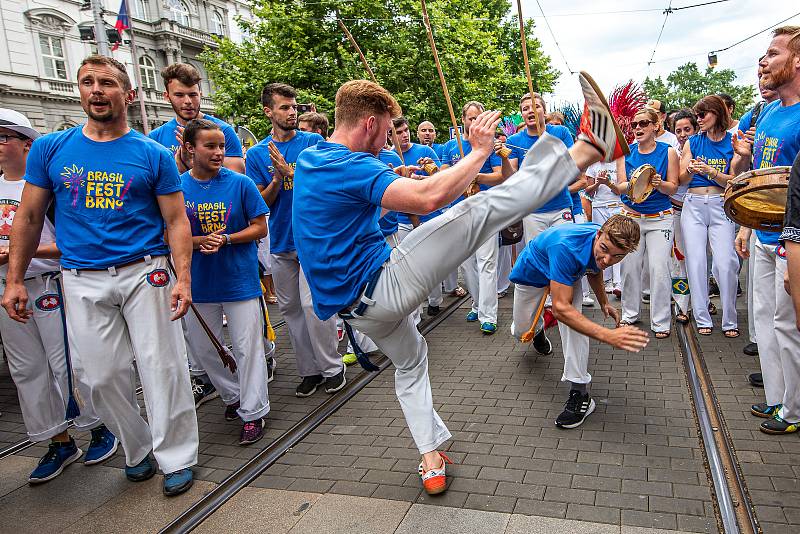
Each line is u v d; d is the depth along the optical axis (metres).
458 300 7.26
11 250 3.21
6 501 3.29
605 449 3.37
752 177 2.88
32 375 3.53
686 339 5.20
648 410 3.85
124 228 3.13
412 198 2.31
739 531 2.55
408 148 6.44
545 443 3.49
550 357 4.98
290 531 2.81
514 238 5.63
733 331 5.17
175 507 3.11
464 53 17.66
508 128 7.48
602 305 3.99
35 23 25.53
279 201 4.41
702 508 2.74
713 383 4.20
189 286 3.28
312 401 4.43
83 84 3.03
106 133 3.13
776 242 3.31
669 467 3.12
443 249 2.48
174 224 3.28
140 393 4.80
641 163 5.31
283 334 6.37
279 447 3.68
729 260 5.14
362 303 2.66
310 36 17.25
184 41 33.03
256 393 3.82
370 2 16.27
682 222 5.43
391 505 2.95
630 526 2.63
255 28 18.62
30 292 3.56
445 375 4.73
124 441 3.36
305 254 2.73
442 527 2.74
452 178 2.27
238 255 3.90
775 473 2.99
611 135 2.11
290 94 4.45
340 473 3.31
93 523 3.01
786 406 3.37
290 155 4.53
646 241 5.44
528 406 4.04
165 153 3.25
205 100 34.38
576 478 3.07
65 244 3.15
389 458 3.44
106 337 3.17
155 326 3.20
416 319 6.07
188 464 3.30
